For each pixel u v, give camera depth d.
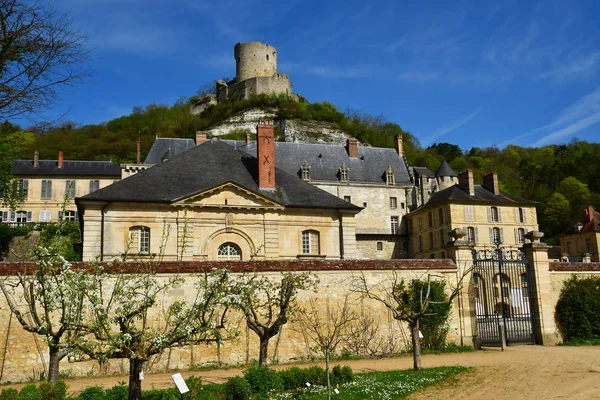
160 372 17.11
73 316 10.53
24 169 59.72
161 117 110.38
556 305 21.66
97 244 25.83
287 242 28.47
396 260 20.39
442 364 16.58
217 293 10.50
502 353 18.70
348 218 29.66
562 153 105.94
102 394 11.87
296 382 13.41
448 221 52.56
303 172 59.81
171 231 26.70
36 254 11.44
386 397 11.95
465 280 20.78
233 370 16.98
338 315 19.19
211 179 28.98
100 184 60.75
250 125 96.88
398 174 64.12
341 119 102.50
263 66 112.44
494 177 56.03
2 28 13.53
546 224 75.75
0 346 16.11
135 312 10.04
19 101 14.26
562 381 13.46
